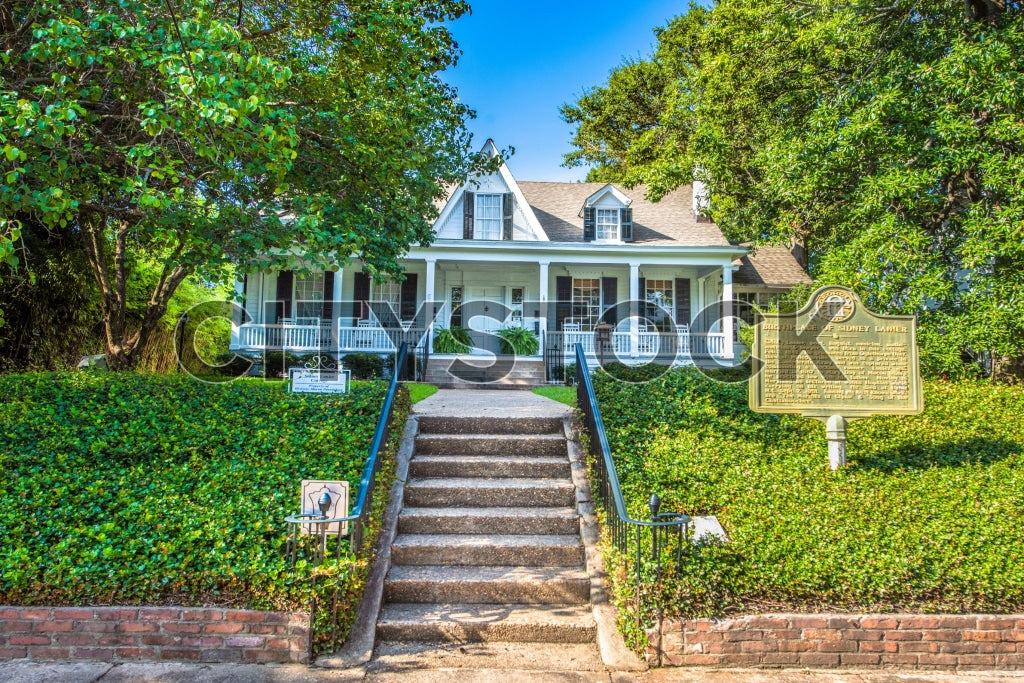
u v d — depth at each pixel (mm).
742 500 5723
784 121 14867
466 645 4594
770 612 4430
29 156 5848
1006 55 9352
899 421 8016
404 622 4668
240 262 7336
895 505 5684
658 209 20312
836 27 11406
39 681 3930
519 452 7137
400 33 7523
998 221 9086
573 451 6973
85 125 6270
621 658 4344
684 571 4508
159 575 4371
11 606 4270
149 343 13977
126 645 4227
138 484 5566
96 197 7457
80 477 5590
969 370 10602
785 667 4332
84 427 6613
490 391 12031
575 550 5461
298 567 4379
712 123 16922
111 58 6156
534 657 4438
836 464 6551
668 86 24422
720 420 7785
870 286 10078
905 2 11359
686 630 4332
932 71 10102
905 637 4371
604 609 4801
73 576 4332
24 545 4629
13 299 10219
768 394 6699
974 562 4797
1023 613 4500
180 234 7426
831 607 4496
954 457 6875
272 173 7020
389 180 8734
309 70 8484
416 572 5242
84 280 11828
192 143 6066
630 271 18547
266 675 4074
